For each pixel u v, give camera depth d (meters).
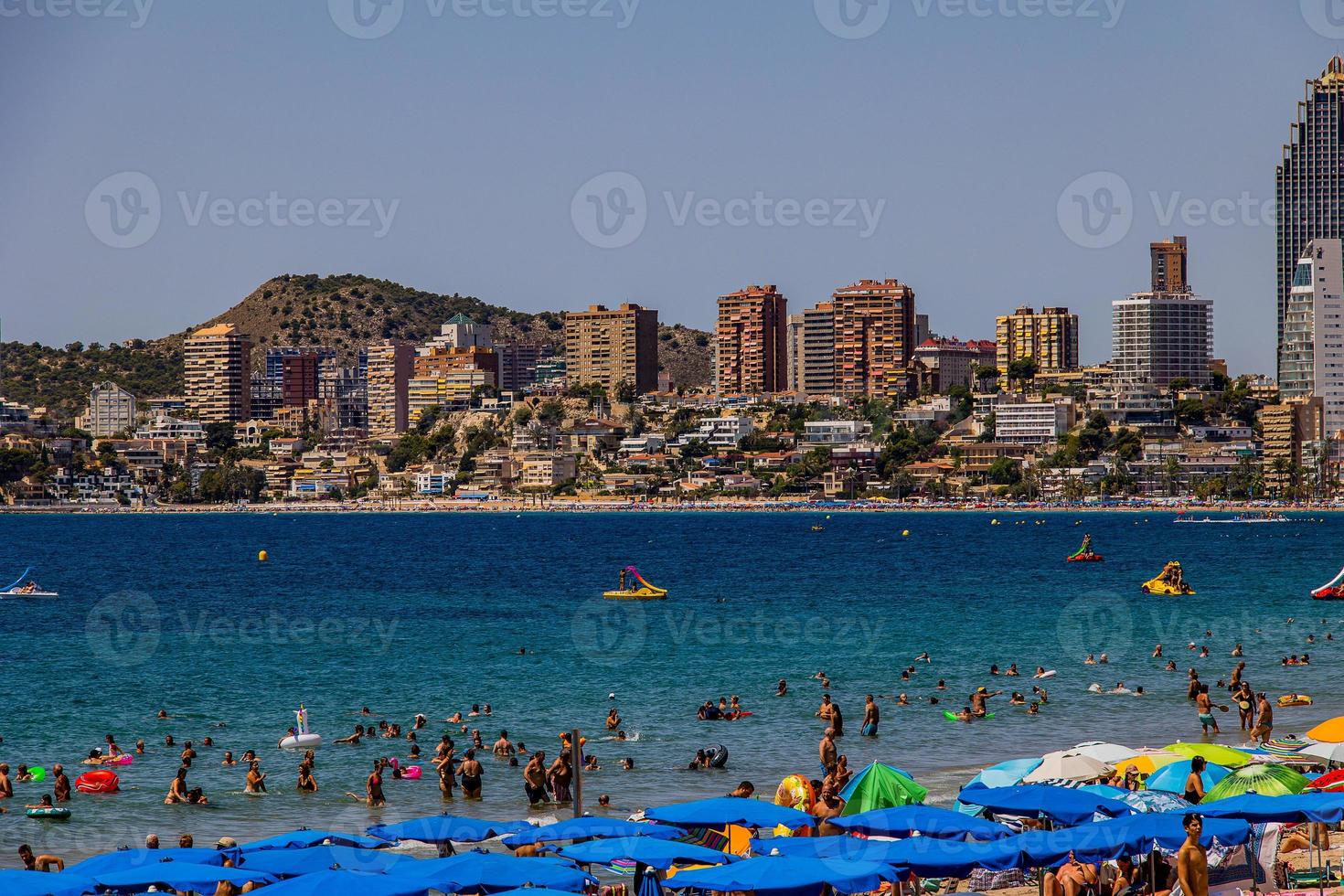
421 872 45.53
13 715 98.12
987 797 53.28
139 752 84.94
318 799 73.19
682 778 77.06
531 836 52.62
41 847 64.81
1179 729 89.12
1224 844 49.47
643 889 46.28
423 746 85.62
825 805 58.16
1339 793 53.34
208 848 59.28
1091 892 48.09
